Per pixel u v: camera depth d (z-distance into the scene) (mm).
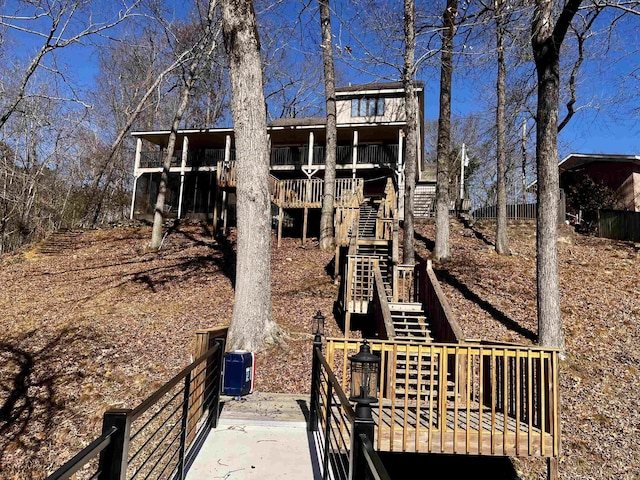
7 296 12938
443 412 4777
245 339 7965
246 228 8234
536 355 4930
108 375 7801
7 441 6398
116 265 15414
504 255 14508
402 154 21750
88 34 10969
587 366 8078
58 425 6637
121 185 30469
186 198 23031
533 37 8867
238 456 4363
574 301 10727
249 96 8406
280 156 23500
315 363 5227
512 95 13781
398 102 23125
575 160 22047
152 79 25766
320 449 4582
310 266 14141
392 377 4852
